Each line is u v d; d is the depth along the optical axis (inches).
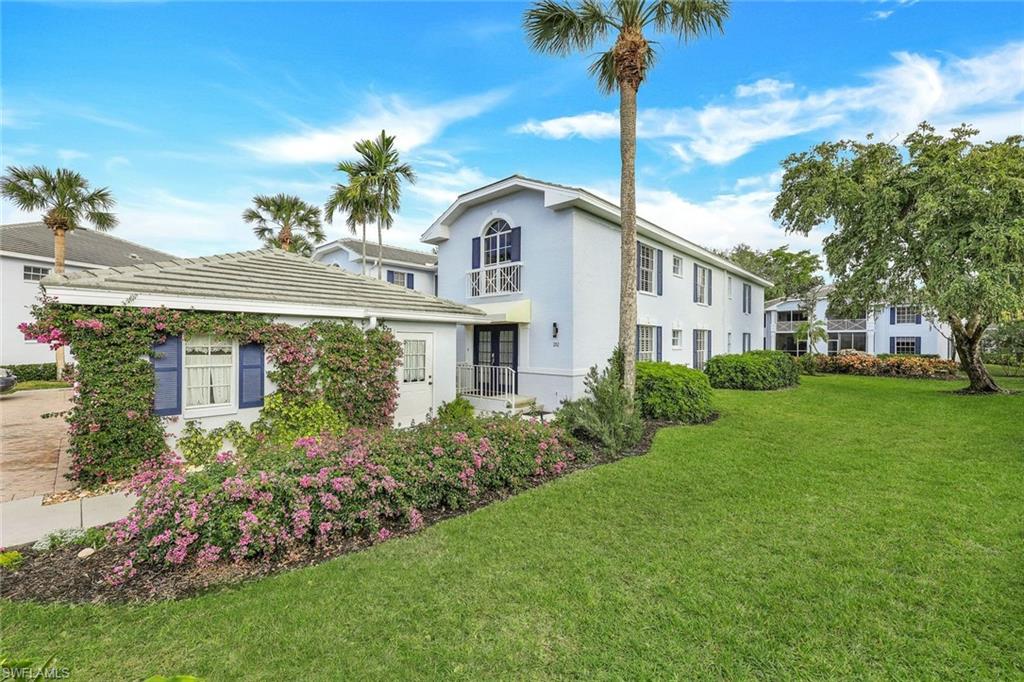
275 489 179.6
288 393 355.6
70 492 259.0
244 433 333.1
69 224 754.8
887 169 621.0
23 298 795.4
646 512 216.5
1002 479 255.6
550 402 534.9
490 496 244.2
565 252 522.3
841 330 1438.2
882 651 117.9
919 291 623.5
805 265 1254.3
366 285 460.1
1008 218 499.5
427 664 114.5
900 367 920.9
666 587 149.0
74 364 282.0
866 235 626.5
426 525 205.8
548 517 211.3
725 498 233.9
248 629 128.2
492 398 537.0
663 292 690.8
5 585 151.9
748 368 689.0
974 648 118.1
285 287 382.0
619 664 114.3
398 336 438.9
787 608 136.8
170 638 124.6
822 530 192.7
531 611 136.9
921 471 274.5
